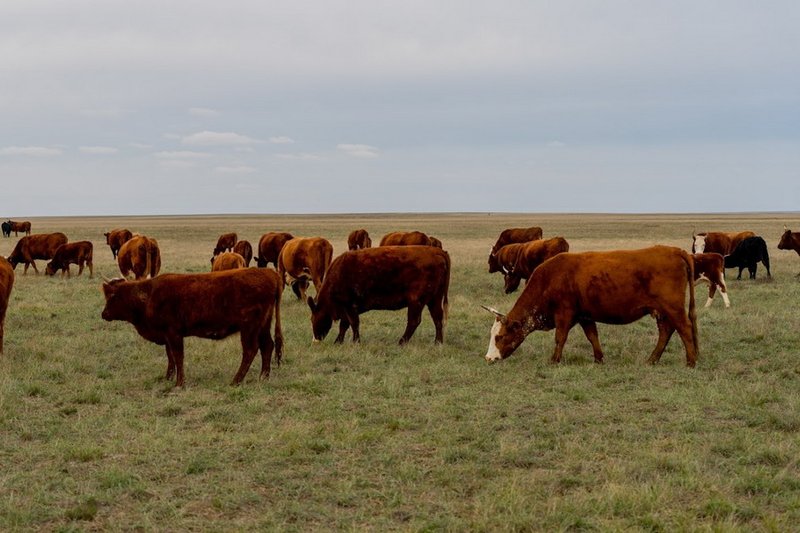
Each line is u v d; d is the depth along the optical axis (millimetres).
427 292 14273
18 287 24562
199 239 64938
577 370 11758
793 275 27641
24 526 6203
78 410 9984
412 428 9016
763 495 6730
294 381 11258
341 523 6270
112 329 16344
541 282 12586
